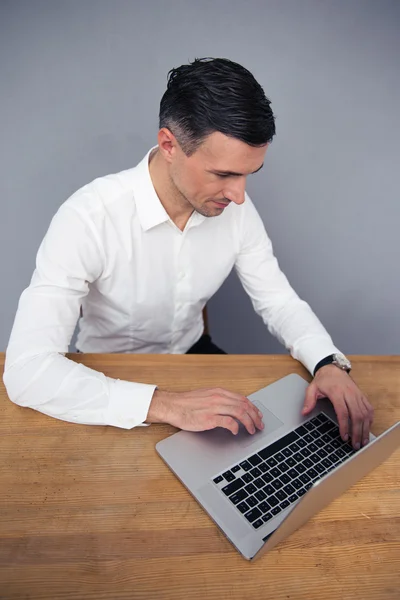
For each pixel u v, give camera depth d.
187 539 0.66
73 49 1.60
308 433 0.85
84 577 0.61
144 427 0.83
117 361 0.96
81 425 0.82
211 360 1.00
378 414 0.92
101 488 0.72
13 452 0.76
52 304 0.94
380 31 1.78
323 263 1.94
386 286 2.02
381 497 0.76
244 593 0.61
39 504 0.69
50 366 0.85
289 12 1.68
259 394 0.93
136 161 1.74
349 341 2.08
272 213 1.84
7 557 0.62
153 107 1.68
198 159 0.85
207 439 0.81
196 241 1.15
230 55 1.70
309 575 0.64
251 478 0.75
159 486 0.73
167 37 1.63
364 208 1.90
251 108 0.78
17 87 1.59
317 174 1.84
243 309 1.97
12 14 1.53
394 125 1.86
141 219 1.05
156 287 1.17
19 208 1.70
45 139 1.65
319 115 1.79
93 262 1.04
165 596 0.60
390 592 0.64
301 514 0.62
